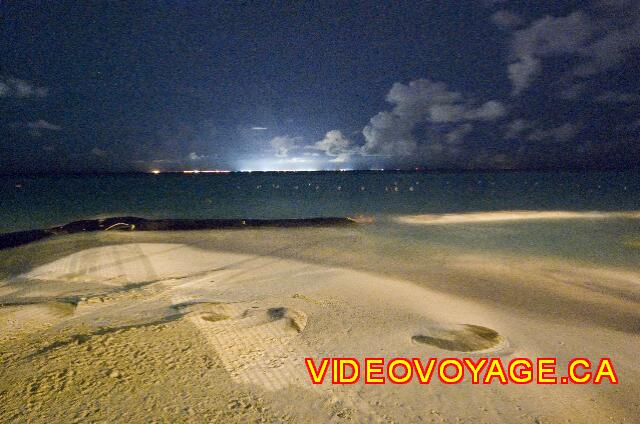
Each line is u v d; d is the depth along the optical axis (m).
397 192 60.94
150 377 5.26
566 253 15.98
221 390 5.16
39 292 10.11
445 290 10.93
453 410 5.20
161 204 41.03
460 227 23.02
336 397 5.30
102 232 20.12
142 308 8.40
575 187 66.44
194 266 13.38
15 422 4.22
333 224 23.28
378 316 8.61
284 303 9.20
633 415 5.27
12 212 34.28
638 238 19.28
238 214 32.53
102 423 4.28
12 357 5.58
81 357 5.61
